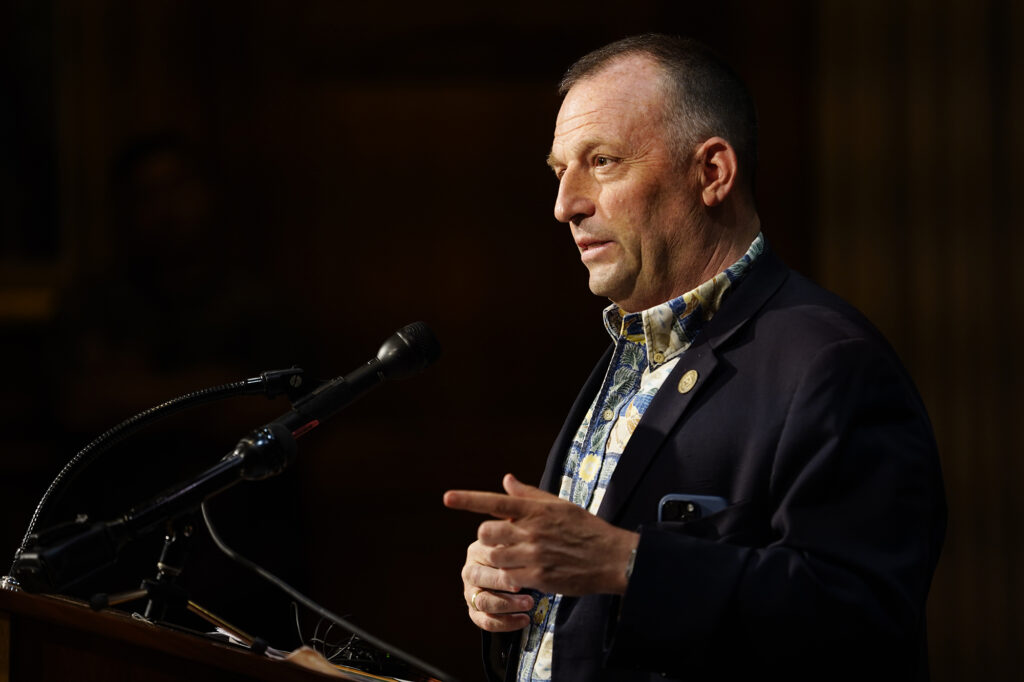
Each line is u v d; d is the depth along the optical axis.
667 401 5.48
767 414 5.19
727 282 5.68
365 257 19.14
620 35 18.77
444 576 18.20
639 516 5.33
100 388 12.84
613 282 5.84
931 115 16.67
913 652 5.14
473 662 17.66
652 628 4.66
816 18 17.67
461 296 19.20
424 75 19.14
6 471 17.12
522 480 18.73
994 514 16.09
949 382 16.42
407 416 18.92
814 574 4.66
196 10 18.45
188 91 18.45
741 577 4.69
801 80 18.03
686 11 18.44
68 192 18.12
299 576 9.78
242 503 9.61
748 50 18.16
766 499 5.11
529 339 19.16
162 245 13.16
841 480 4.85
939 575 16.05
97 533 4.58
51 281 18.12
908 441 4.96
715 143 5.71
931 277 16.59
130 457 10.73
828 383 5.04
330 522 18.19
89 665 4.70
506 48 19.08
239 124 18.70
